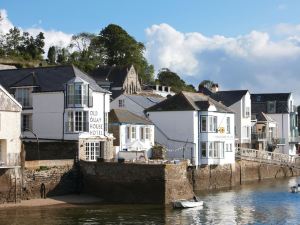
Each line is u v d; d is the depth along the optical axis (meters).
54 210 47.91
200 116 70.38
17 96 63.69
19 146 51.81
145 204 52.09
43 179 53.06
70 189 55.88
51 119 61.50
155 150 68.50
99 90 62.56
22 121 63.34
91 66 134.88
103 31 146.25
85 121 60.59
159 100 84.31
